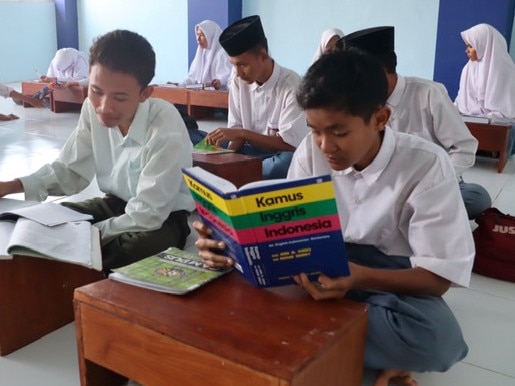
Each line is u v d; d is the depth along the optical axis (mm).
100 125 1991
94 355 1169
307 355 939
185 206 2064
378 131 1256
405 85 2400
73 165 2066
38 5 8578
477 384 1463
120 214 2113
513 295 2025
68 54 6758
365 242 1441
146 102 1910
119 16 8203
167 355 1040
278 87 2875
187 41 7602
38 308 1593
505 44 4453
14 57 8484
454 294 2014
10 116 3312
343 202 1439
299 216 1027
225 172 2398
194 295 1135
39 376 1435
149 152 1890
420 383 1459
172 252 1341
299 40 6707
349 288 1162
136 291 1149
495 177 3775
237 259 1155
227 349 955
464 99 4680
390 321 1306
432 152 1326
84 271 1712
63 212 1727
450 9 5363
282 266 1104
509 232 2143
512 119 4117
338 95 1073
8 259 1473
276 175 2768
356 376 1138
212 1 6934
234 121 3143
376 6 6102
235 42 2674
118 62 1628
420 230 1301
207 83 5840
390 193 1356
